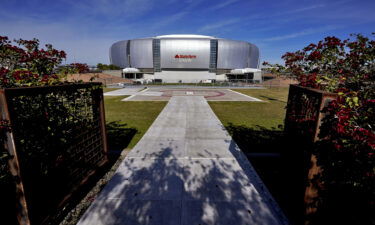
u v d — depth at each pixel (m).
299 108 2.58
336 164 1.92
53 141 2.37
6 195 2.05
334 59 2.74
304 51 3.03
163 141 5.26
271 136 5.75
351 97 1.71
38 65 3.74
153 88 25.78
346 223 2.13
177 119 7.88
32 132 2.03
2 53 3.45
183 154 4.41
